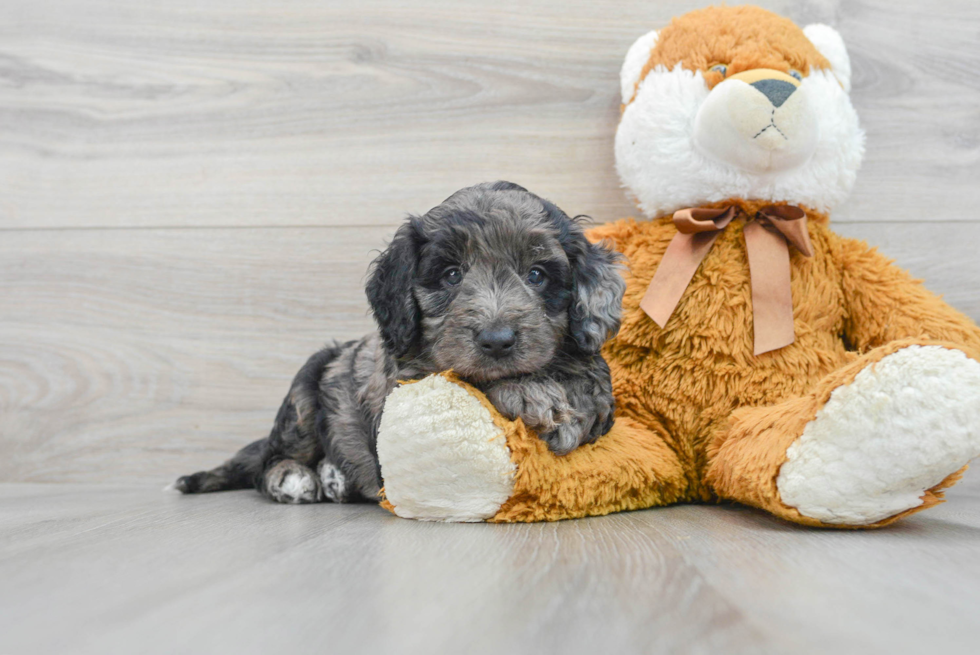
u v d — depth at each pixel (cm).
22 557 53
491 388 63
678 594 45
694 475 71
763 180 72
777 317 70
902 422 56
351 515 67
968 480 82
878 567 49
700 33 74
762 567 50
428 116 90
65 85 92
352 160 90
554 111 89
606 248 70
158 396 91
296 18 91
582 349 66
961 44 87
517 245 64
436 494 62
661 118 73
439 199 90
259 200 91
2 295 92
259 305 91
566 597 45
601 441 66
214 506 73
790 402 64
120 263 92
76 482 91
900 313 71
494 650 39
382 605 44
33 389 91
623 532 58
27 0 93
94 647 40
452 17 90
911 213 87
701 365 71
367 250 90
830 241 74
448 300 64
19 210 92
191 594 46
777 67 71
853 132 75
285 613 43
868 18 87
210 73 91
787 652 38
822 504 58
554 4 89
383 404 67
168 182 91
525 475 61
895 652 38
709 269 72
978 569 49
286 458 79
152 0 92
